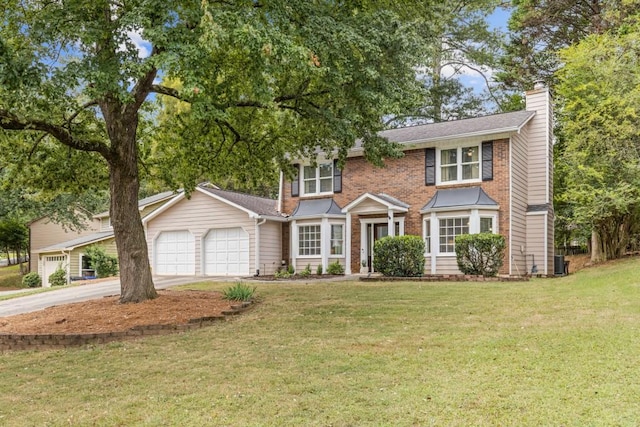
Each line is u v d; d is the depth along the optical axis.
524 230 19.95
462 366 6.19
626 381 5.29
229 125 13.94
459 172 19.61
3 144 12.89
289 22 9.45
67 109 11.07
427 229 19.77
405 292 12.88
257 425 4.66
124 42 8.64
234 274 22.36
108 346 8.45
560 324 8.13
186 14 8.53
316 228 21.88
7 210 28.47
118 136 11.27
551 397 4.96
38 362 7.68
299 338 8.25
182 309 10.65
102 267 26.59
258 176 15.88
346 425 4.57
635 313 8.48
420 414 4.72
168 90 11.40
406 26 10.84
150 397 5.64
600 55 18.72
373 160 13.47
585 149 18.16
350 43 9.90
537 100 21.06
